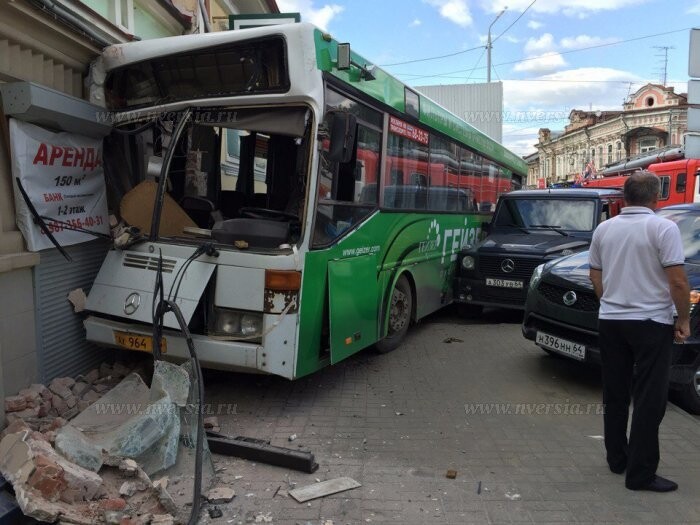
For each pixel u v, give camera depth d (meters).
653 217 3.67
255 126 4.85
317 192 4.73
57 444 3.51
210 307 4.70
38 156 4.62
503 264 8.54
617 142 51.16
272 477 3.89
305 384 5.80
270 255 4.54
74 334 5.16
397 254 6.66
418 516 3.43
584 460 4.21
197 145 5.78
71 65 5.15
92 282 5.44
